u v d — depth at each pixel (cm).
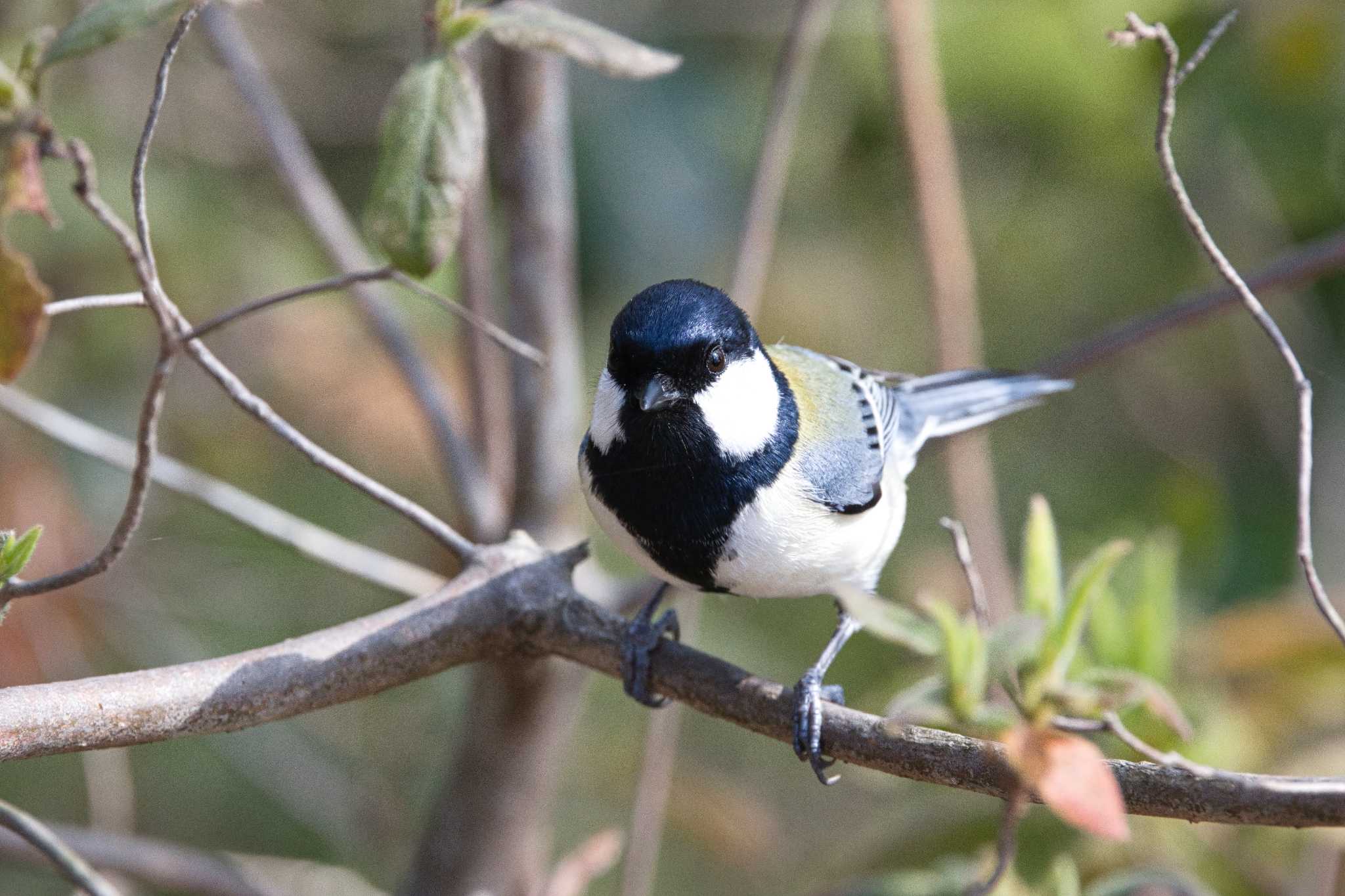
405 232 562
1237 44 1164
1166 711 496
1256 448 1396
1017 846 792
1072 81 1238
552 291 902
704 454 726
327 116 1354
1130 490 1391
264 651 625
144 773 1255
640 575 1094
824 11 973
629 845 929
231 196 1249
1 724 555
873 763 604
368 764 1226
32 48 544
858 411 815
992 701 583
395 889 1081
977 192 1356
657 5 1314
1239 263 1321
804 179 1338
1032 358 1408
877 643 1252
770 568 748
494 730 927
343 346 1226
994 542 1047
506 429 1001
